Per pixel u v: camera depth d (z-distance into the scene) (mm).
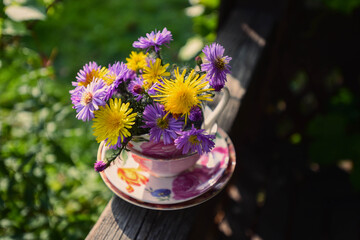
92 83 303
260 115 805
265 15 694
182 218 380
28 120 649
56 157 619
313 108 909
